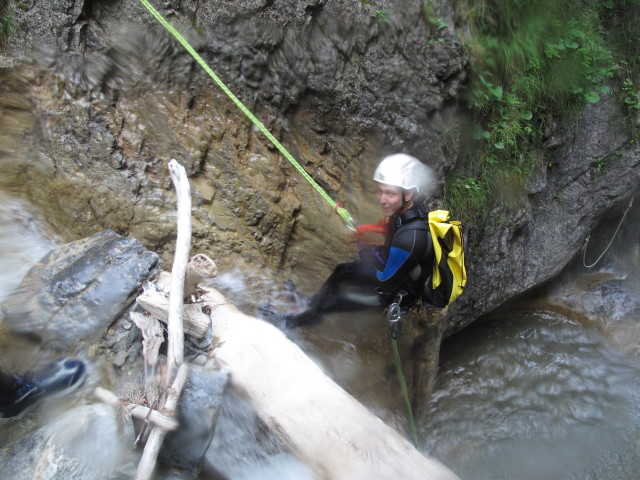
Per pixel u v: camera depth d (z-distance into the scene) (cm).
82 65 338
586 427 523
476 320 589
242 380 250
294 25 376
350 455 239
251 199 372
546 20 495
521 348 591
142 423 215
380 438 248
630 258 698
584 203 576
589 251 660
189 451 224
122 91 351
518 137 494
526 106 484
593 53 529
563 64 510
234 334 270
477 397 543
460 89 418
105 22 348
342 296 337
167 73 358
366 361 379
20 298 261
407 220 285
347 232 392
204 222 358
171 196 352
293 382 258
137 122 352
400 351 403
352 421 251
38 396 235
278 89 382
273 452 246
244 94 375
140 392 227
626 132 559
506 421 525
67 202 336
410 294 307
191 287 262
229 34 362
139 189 346
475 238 479
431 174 409
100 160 340
